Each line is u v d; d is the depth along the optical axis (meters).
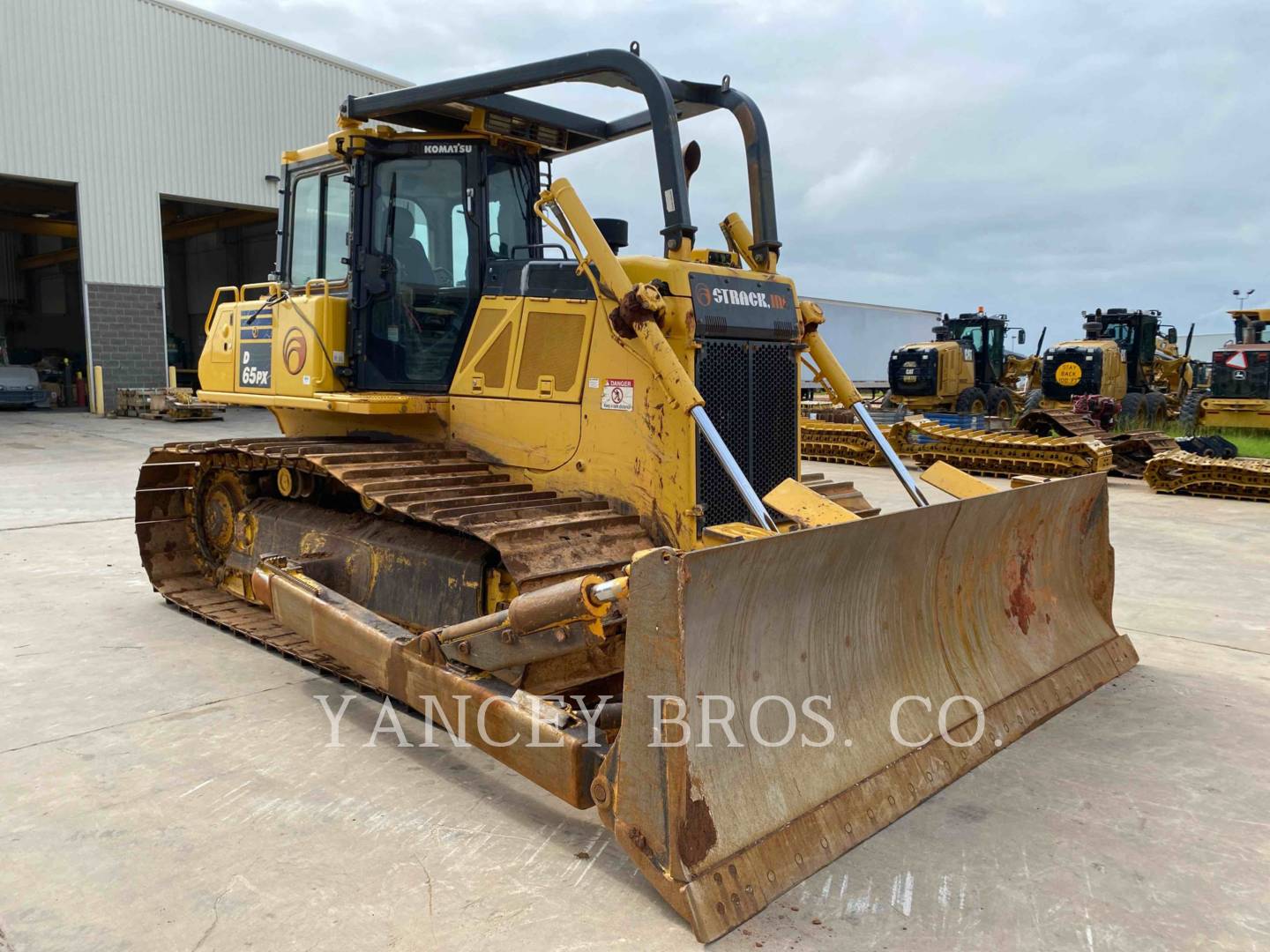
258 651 5.16
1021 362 21.27
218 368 6.13
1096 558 4.97
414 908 2.72
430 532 4.66
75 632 5.41
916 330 36.34
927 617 3.79
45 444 14.86
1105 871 2.96
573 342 4.35
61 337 30.33
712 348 4.13
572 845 3.10
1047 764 3.74
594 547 3.83
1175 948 2.57
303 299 5.22
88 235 19.78
